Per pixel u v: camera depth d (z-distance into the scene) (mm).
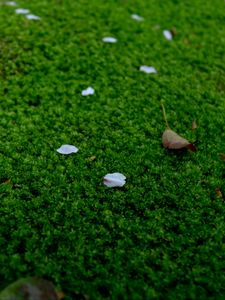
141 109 305
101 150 266
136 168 256
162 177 251
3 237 210
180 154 270
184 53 378
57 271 198
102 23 405
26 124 281
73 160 258
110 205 233
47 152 261
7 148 260
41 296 177
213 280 200
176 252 211
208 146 278
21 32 372
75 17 408
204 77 349
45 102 302
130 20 417
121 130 284
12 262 199
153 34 400
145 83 333
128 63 353
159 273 201
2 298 175
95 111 299
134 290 193
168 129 276
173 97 321
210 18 446
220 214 232
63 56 351
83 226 219
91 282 195
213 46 395
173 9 453
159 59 365
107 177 243
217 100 323
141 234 218
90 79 330
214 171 259
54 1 433
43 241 210
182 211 232
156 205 235
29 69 332
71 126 283
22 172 246
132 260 205
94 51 362
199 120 300
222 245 215
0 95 303
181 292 194
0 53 343
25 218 220
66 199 233
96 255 206
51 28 385
